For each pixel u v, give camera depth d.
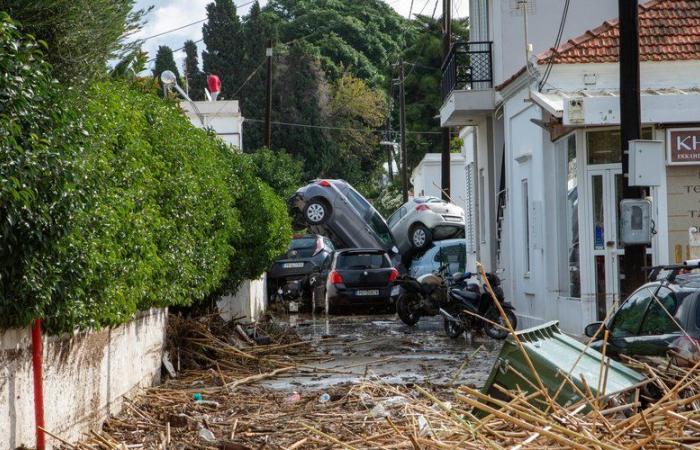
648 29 22.09
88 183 8.76
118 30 8.53
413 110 74.94
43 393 8.76
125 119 11.52
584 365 8.68
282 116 73.38
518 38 27.62
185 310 20.17
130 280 11.31
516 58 27.66
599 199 20.81
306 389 14.45
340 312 34.62
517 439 6.87
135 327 13.38
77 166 8.24
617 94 21.23
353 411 11.76
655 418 6.79
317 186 39.91
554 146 22.55
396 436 7.91
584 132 20.80
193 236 15.74
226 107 41.44
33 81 7.47
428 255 39.06
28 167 7.28
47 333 8.88
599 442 6.35
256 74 73.81
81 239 8.77
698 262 11.04
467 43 29.20
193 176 15.58
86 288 9.47
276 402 13.03
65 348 9.57
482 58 29.17
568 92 21.95
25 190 7.18
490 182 30.58
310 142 73.50
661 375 8.77
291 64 74.25
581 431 6.81
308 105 74.06
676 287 10.51
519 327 25.72
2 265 7.46
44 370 8.90
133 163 11.51
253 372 16.80
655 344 10.17
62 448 9.23
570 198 21.67
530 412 7.25
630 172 15.76
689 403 7.15
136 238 11.36
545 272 23.02
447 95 31.34
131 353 13.07
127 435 10.90
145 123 13.17
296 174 48.91
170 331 17.06
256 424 11.23
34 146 7.45
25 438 8.32
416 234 41.75
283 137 73.38
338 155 76.38
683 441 6.59
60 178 7.86
